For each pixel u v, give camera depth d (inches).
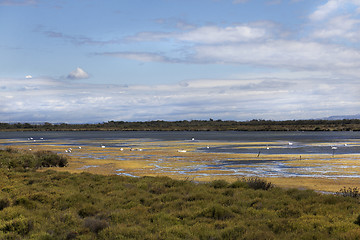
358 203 519.2
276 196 582.9
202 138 3814.0
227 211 445.7
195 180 924.6
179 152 1843.0
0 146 2640.3
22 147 2460.6
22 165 1133.7
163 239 339.0
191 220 417.4
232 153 1748.3
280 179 921.5
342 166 1184.2
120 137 4483.3
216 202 521.7
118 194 604.4
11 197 554.3
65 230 371.6
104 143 2933.1
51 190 607.2
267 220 402.6
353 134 4795.8
